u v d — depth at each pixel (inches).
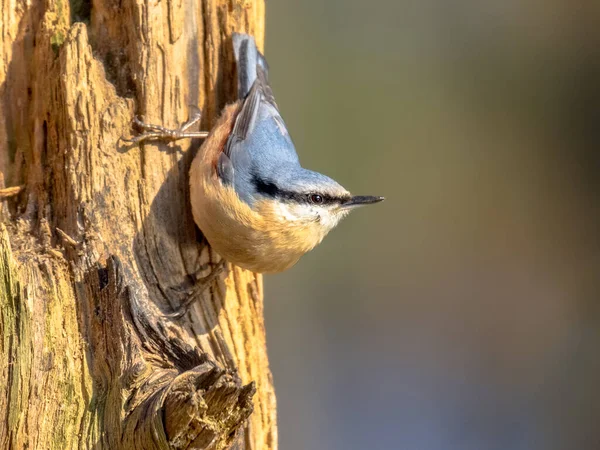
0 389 306.7
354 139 692.7
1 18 358.3
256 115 381.1
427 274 693.3
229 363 361.7
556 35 714.2
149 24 360.5
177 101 370.3
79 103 340.8
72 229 339.0
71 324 322.7
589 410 641.6
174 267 362.9
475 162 704.4
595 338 669.3
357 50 717.3
